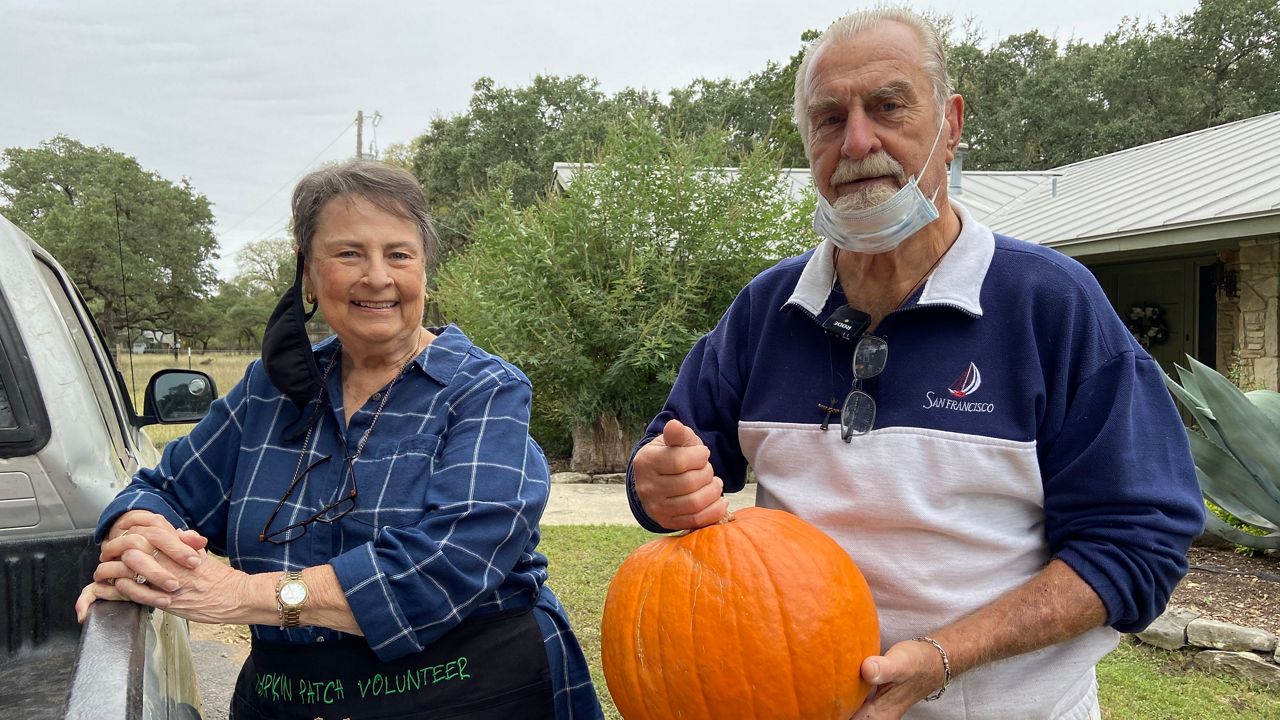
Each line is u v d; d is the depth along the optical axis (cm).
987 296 158
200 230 5412
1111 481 145
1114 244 911
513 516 167
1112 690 373
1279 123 1200
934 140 161
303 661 168
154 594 151
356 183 172
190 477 189
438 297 1202
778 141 2212
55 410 193
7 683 168
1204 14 3338
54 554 184
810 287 173
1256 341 865
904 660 140
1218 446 501
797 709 135
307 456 178
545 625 187
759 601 137
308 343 178
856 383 163
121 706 104
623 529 663
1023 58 4053
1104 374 150
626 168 952
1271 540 500
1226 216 778
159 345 5331
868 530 161
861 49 159
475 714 170
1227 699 366
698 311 920
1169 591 145
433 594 157
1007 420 153
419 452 173
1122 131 3322
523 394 184
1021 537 158
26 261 208
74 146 5491
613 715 355
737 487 198
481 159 3800
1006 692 157
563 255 933
